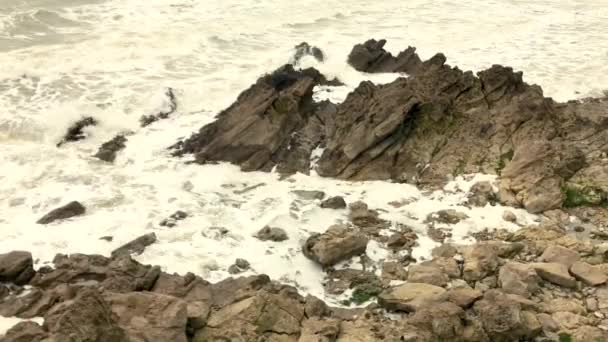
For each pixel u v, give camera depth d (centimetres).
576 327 1148
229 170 1689
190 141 1794
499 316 1116
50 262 1291
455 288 1223
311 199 1567
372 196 1583
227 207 1530
